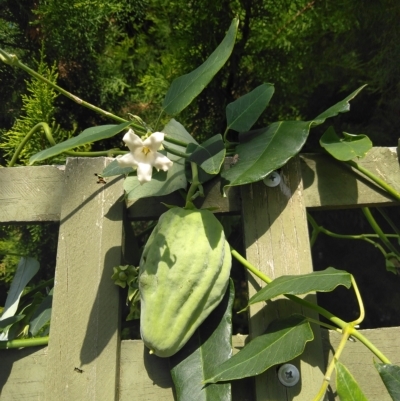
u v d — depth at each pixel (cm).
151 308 23
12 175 30
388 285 64
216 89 58
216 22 54
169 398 25
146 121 61
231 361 23
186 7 55
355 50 58
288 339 23
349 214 62
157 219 30
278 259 27
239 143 29
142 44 64
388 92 58
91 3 52
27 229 57
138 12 60
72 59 56
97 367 25
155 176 28
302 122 27
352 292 64
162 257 24
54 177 30
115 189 29
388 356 26
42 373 26
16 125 52
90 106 26
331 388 25
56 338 26
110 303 26
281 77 57
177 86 26
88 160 29
